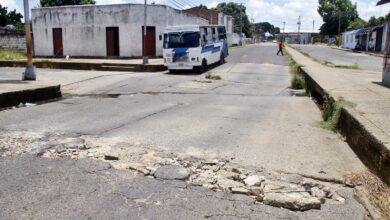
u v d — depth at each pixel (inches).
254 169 205.2
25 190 173.6
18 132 279.9
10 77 604.1
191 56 740.0
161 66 803.4
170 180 186.5
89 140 258.1
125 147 241.4
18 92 406.9
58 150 233.3
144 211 155.2
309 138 273.9
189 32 740.0
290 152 237.5
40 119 330.3
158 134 277.0
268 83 631.8
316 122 332.8
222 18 2308.1
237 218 151.0
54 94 466.0
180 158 221.0
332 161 221.3
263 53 1376.7
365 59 1201.4
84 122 318.3
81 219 148.0
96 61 898.7
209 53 808.9
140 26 1069.1
